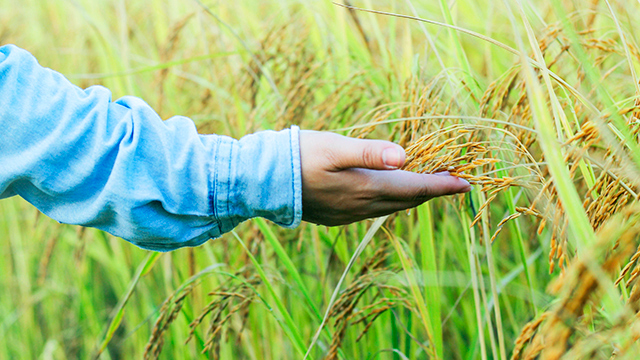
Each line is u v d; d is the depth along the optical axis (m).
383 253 1.34
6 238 2.19
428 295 1.25
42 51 2.45
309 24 1.53
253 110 1.46
